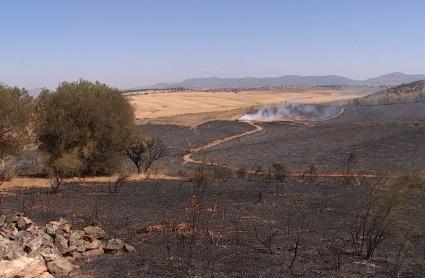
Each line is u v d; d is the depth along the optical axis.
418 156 50.25
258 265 10.74
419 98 129.50
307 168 46.56
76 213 17.00
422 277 10.41
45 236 11.59
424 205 18.25
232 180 32.62
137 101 152.12
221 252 11.79
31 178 31.50
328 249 12.56
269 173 36.53
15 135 31.98
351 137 67.38
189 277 9.84
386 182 14.56
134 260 11.07
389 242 13.73
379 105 118.56
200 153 65.25
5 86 32.66
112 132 36.25
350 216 17.88
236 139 80.19
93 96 35.81
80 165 34.53
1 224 12.74
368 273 10.50
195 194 23.25
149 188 26.12
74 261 10.99
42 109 34.88
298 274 10.16
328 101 151.12
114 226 14.91
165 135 83.12
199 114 111.94
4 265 9.18
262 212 18.55
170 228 14.30
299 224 16.14
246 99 171.50
